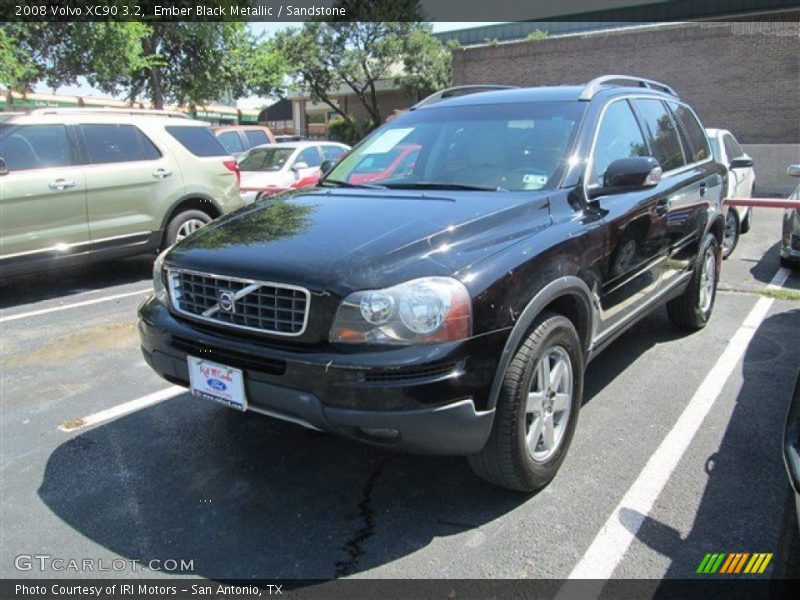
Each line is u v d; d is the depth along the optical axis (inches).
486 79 933.8
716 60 783.1
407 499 121.3
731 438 139.6
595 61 855.1
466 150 149.7
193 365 114.9
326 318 100.7
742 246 362.0
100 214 278.8
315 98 1279.5
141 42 601.0
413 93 1225.4
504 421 107.1
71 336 223.5
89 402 168.9
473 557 105.1
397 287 99.0
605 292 136.6
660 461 131.0
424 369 96.9
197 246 123.3
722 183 212.7
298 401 101.3
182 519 117.9
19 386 180.5
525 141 145.3
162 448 143.4
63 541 112.7
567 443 125.3
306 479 129.3
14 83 524.4
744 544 106.0
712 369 177.8
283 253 110.2
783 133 762.8
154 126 303.0
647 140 170.2
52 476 133.3
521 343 109.2
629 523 112.0
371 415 97.3
